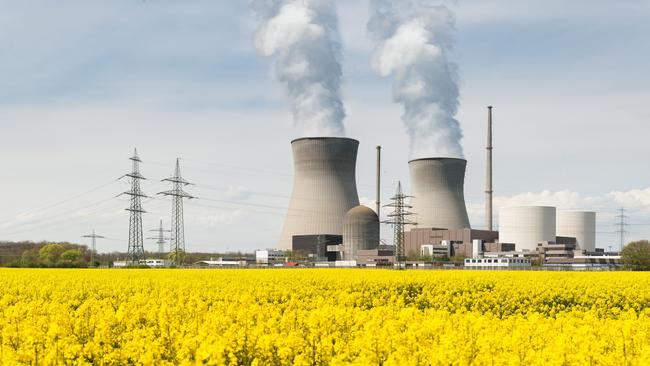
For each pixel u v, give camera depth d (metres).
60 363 10.55
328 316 13.67
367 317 13.98
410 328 11.86
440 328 12.23
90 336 14.09
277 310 15.68
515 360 9.72
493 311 22.03
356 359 9.84
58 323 13.93
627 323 12.70
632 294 24.77
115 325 14.52
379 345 10.70
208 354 9.17
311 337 11.79
